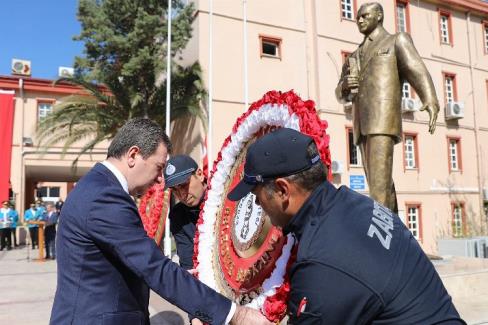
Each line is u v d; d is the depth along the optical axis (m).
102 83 14.21
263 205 1.60
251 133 2.57
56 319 1.80
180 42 13.76
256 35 16.25
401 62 4.97
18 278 9.02
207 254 2.86
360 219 1.43
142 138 1.98
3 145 18.00
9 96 18.30
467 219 19.17
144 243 1.80
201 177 3.36
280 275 1.92
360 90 5.18
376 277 1.28
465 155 19.97
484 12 21.36
